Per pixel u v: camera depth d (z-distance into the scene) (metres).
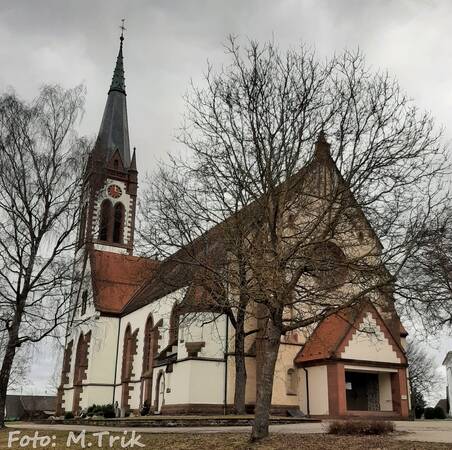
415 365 70.69
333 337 33.97
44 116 28.97
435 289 19.61
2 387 26.50
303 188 18.31
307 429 21.23
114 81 81.88
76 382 52.94
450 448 13.52
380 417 32.94
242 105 18.64
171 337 40.84
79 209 29.02
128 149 77.19
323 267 16.98
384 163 17.09
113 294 55.47
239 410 30.62
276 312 16.84
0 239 27.19
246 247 17.94
